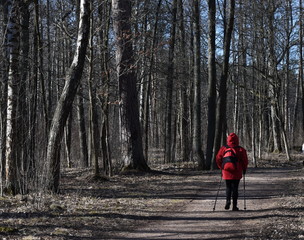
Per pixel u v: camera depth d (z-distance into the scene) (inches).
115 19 666.2
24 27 560.1
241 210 394.9
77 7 681.0
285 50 1094.4
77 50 477.4
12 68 445.1
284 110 1508.4
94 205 412.8
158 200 463.8
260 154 1137.4
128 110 706.2
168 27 986.1
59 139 465.4
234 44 1144.2
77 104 1037.2
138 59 679.1
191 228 323.0
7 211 359.6
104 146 731.4
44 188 425.7
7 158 442.3
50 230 305.1
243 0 1051.3
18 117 446.0
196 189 556.4
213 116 882.8
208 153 879.1
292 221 328.8
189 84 1109.1
